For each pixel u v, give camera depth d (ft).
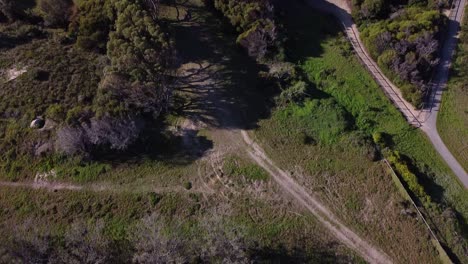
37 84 173.68
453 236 151.12
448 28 221.25
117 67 161.89
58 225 147.95
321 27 225.97
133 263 137.69
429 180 167.32
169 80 172.96
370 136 176.04
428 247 148.77
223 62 196.24
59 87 172.86
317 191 160.25
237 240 142.51
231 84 187.42
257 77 192.24
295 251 147.02
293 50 209.97
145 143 165.99
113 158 161.17
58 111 160.76
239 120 177.06
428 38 201.26
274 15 217.56
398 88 195.00
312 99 183.52
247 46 197.67
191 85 185.88
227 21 209.56
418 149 175.73
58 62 182.19
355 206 157.17
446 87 196.24
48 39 195.62
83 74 178.29
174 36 202.80
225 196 156.97
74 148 156.35
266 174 163.53
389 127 181.16
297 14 232.53
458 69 202.18
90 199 153.28
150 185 157.69
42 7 198.29
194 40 204.74
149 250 139.44
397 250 148.46
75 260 133.49
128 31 164.25
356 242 150.00
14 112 167.02
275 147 170.50
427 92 192.85
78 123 156.66
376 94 192.54
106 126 154.71
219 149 168.55
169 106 177.27
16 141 161.58
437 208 156.46
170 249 138.41
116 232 147.02
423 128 182.29
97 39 183.42
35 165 158.61
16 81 174.81
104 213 150.61
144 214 151.23
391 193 159.33
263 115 179.42
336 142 172.14
